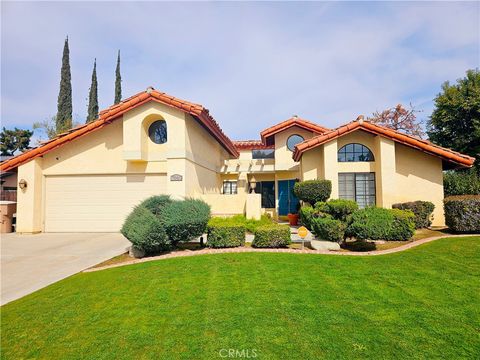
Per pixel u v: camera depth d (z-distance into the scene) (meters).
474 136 22.61
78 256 10.41
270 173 23.33
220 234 10.51
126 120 14.63
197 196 15.63
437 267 7.54
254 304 5.65
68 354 4.30
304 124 19.66
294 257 8.86
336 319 4.98
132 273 7.87
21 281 7.88
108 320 5.27
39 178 15.98
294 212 20.73
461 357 3.89
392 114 34.59
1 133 35.31
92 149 15.97
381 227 9.00
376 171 14.91
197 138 16.55
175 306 5.71
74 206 15.85
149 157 15.30
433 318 4.95
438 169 14.50
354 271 7.47
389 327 4.69
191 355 4.12
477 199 11.26
